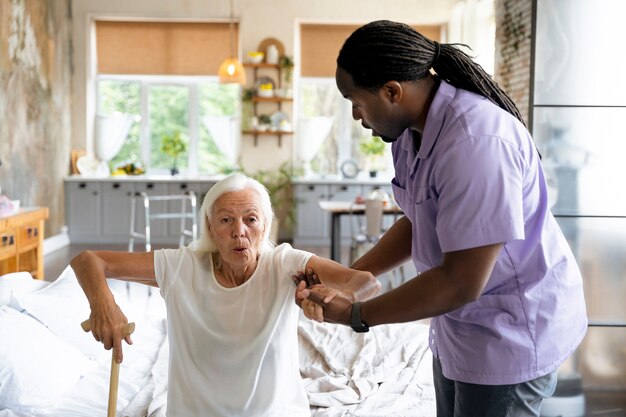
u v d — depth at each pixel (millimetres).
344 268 1772
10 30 7195
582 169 3350
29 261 5355
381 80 1419
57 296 3117
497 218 1362
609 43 3324
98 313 1690
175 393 1843
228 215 1785
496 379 1538
